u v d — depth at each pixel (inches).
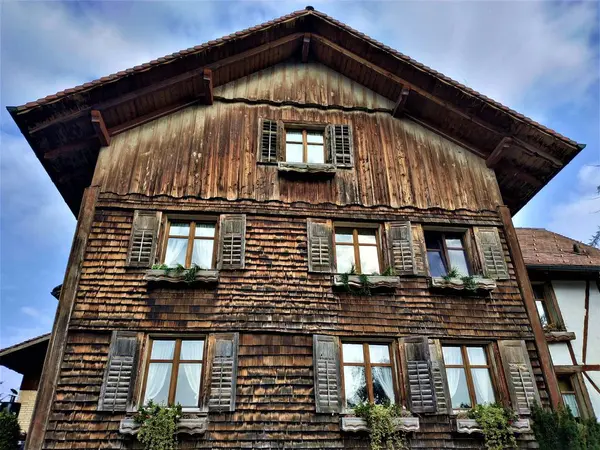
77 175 423.8
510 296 370.6
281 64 470.3
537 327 358.6
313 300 346.9
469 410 325.4
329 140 427.8
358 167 415.8
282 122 432.5
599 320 469.1
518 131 419.5
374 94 466.0
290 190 393.7
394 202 401.4
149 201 373.7
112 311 326.6
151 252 351.6
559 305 473.4
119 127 405.7
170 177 386.9
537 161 429.1
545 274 481.1
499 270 380.8
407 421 307.6
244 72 451.2
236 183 390.3
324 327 337.4
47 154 398.0
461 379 342.6
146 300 332.8
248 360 320.5
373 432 300.8
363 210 393.1
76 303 326.0
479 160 441.7
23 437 379.6
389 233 384.8
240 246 359.6
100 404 295.4
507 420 317.4
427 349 337.7
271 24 430.3
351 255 379.9
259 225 373.4
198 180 388.2
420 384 326.3
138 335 320.5
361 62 448.5
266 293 344.8
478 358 352.5
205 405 302.5
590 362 449.7
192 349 327.3
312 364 324.5
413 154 432.5
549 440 297.9
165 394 311.4
